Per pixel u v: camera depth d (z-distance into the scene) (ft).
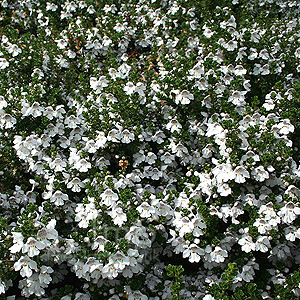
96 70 1.59
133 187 1.34
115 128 1.42
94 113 1.42
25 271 1.14
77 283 1.35
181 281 1.17
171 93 1.50
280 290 1.20
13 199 1.36
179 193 1.36
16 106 1.46
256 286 1.21
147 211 1.26
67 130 1.47
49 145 1.41
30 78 1.66
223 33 1.70
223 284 1.18
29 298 1.26
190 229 1.24
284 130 1.37
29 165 1.46
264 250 1.25
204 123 1.47
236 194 1.32
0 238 1.21
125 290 1.24
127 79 1.57
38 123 1.48
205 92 1.51
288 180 1.30
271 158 1.32
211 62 1.55
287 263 1.36
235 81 1.48
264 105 1.47
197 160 1.47
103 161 1.40
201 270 1.36
